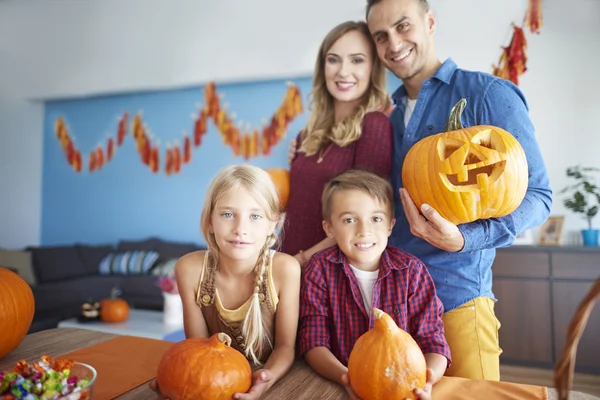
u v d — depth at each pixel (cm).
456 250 93
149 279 378
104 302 264
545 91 314
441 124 118
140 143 444
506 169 86
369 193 94
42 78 459
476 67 322
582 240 306
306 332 93
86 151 464
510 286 288
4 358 90
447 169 87
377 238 94
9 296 92
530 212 97
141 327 245
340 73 129
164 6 409
